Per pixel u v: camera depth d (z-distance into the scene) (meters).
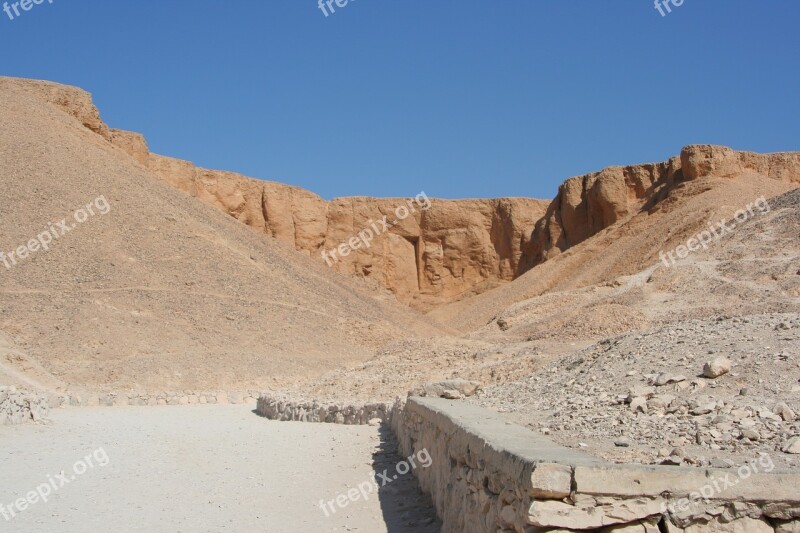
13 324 36.78
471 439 8.60
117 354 36.25
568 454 7.02
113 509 11.61
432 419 11.52
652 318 33.44
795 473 6.49
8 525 10.73
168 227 49.94
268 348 41.28
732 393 10.64
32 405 20.22
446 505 9.64
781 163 67.94
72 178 49.94
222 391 33.91
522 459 6.72
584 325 31.98
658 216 62.41
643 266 50.25
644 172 73.69
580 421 10.06
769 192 58.72
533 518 6.27
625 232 63.66
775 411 9.31
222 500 12.19
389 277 90.38
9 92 58.38
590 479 6.35
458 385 15.61
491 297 71.94
